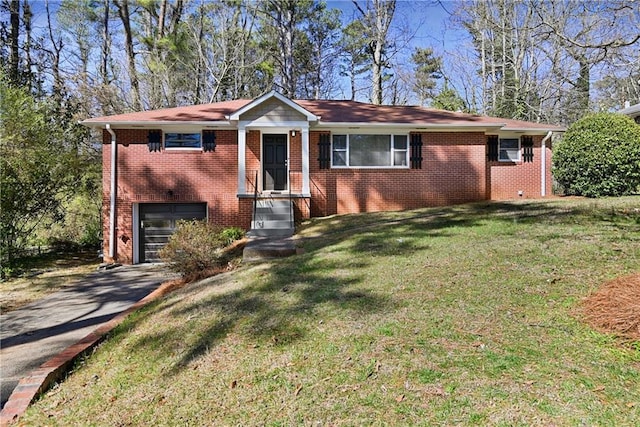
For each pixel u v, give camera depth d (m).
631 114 18.16
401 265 6.29
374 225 10.43
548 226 8.05
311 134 13.67
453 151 14.02
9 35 17.59
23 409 3.88
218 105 15.77
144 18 24.06
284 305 5.20
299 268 6.83
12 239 12.53
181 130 13.18
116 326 5.87
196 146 13.27
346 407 3.08
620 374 3.07
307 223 12.38
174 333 5.00
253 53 27.77
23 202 12.62
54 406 3.91
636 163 12.67
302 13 27.22
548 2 11.73
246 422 3.13
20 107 12.05
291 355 3.96
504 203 12.73
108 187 12.97
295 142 13.70
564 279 4.87
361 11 24.50
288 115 12.84
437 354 3.55
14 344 5.97
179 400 3.60
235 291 6.09
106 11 23.58
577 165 13.45
